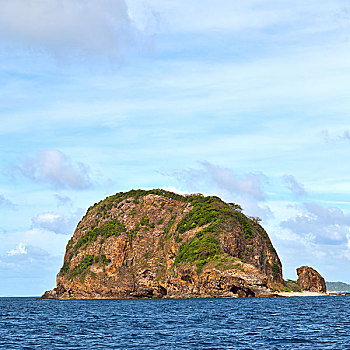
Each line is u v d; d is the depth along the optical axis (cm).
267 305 12581
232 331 6450
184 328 6925
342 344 5203
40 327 7462
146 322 7994
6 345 5431
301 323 7444
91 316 9881
